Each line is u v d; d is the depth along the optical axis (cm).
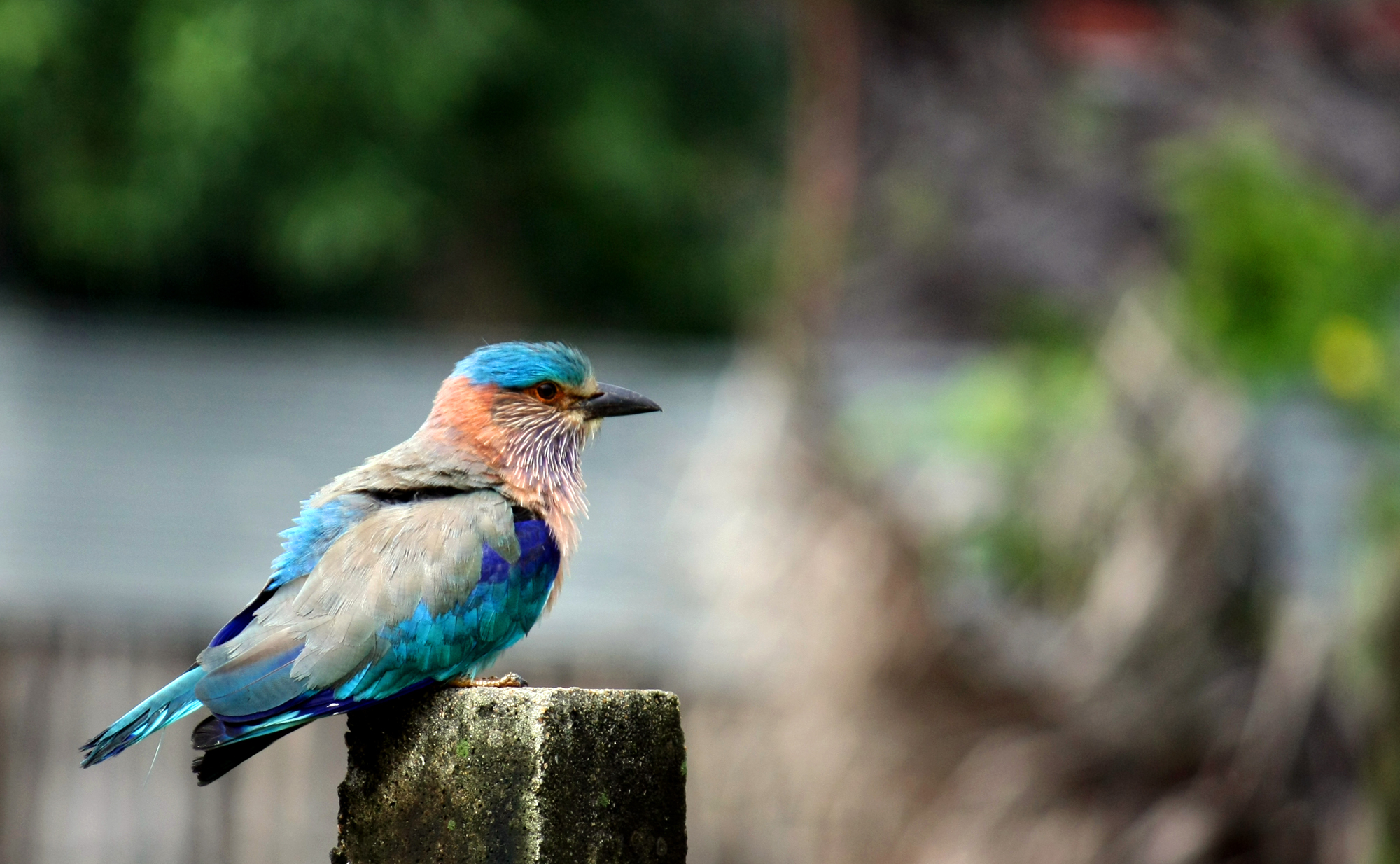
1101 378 1308
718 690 1238
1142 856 1110
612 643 1411
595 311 3025
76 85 2562
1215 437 1205
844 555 1195
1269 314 1806
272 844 1372
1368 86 2295
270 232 2630
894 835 1149
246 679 559
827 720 1178
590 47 2872
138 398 1823
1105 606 1170
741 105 3125
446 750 489
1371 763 1100
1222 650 1162
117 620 1447
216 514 1644
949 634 1169
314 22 2462
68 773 1401
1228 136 2117
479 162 2820
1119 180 2133
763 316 2097
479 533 629
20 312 2598
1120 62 2288
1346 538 1368
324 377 1938
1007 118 2219
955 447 1450
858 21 2250
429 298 2931
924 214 2125
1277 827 1117
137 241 2603
